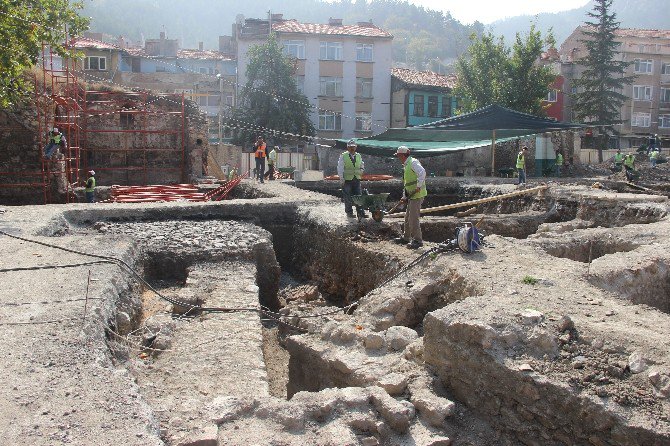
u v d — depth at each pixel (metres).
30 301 6.85
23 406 4.35
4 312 6.44
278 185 21.84
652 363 4.87
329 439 4.65
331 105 46.09
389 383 5.62
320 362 6.97
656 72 50.84
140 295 9.30
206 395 5.73
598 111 41.19
